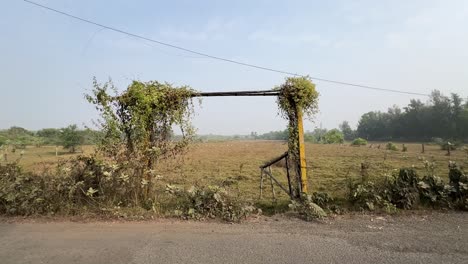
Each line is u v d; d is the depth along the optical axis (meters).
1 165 8.05
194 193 7.18
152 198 7.55
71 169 7.39
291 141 8.35
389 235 5.61
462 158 25.61
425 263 4.42
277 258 4.59
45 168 7.84
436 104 76.56
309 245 5.11
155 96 7.84
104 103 7.77
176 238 5.43
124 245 5.09
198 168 21.44
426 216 6.80
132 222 6.36
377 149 42.91
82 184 7.16
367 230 5.91
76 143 35.59
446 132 71.50
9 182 7.33
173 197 7.60
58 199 6.99
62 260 4.50
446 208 7.26
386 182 7.80
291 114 8.30
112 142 7.77
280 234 5.68
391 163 21.48
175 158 8.22
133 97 7.77
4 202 6.96
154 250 4.88
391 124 90.00
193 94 8.13
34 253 4.75
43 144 51.38
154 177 7.77
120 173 7.41
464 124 66.19
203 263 4.41
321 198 7.54
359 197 7.61
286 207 8.01
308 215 6.71
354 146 53.81
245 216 6.77
